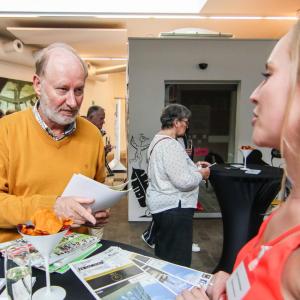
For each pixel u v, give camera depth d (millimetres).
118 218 4031
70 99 1187
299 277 376
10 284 761
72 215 949
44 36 5016
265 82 482
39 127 1260
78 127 1371
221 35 3732
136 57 3670
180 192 1915
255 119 504
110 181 6328
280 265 410
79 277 921
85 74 1248
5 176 1239
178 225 1903
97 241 1172
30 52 6055
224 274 711
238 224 2199
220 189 2252
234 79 3795
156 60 3689
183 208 1914
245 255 598
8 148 1224
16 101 6273
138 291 849
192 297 662
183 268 992
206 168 2229
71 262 1014
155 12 3938
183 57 3707
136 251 1119
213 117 4141
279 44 468
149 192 2006
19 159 1242
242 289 473
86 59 7562
